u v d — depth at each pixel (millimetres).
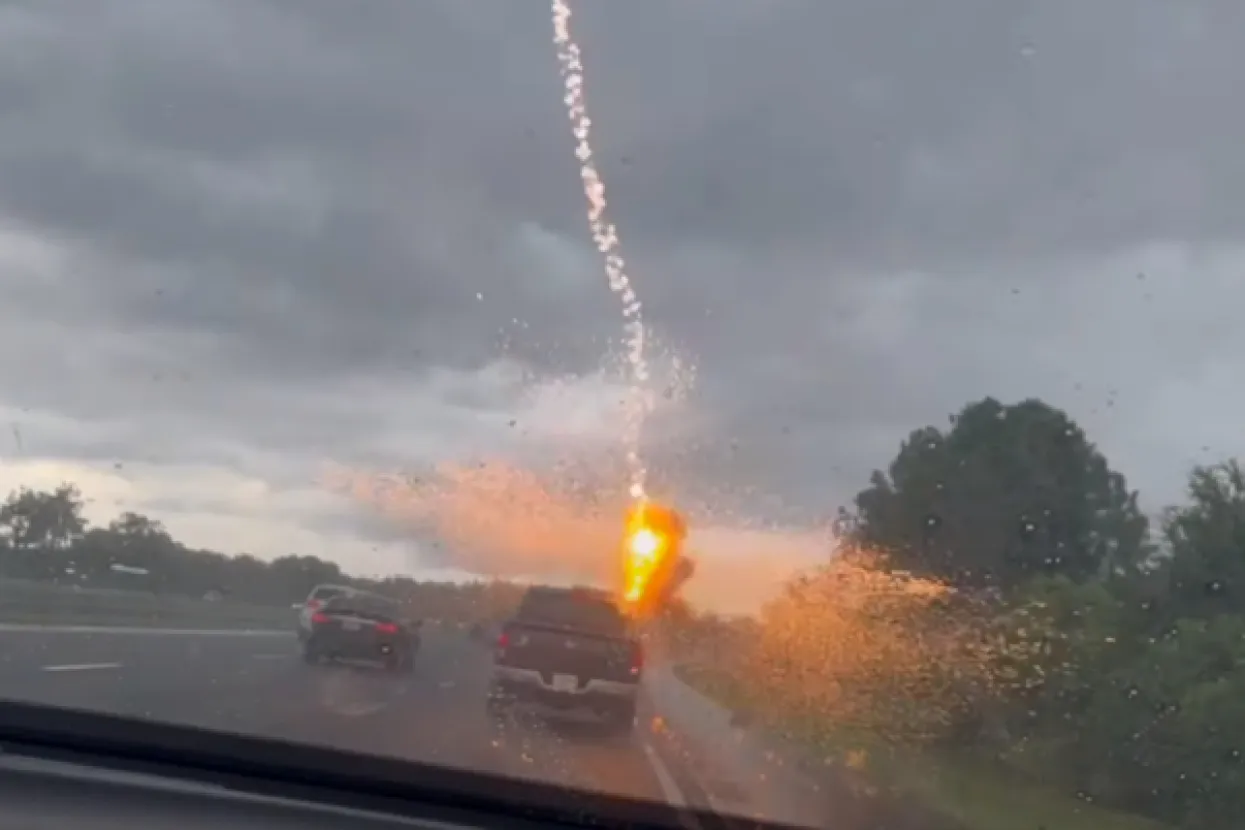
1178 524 14375
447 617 22141
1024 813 11492
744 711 15594
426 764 7395
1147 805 12242
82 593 25500
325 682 19422
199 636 25672
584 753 12969
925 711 13258
